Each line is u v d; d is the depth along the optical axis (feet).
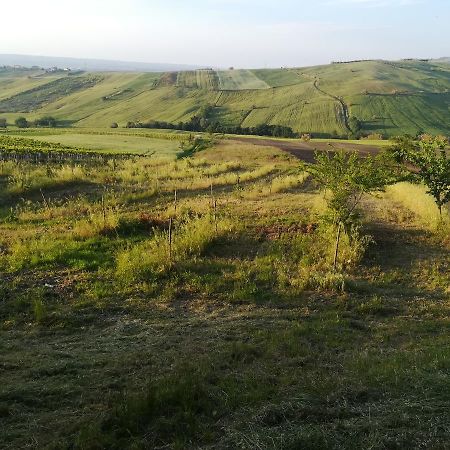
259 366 20.61
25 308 28.37
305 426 14.64
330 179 39.50
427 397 16.25
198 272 35.63
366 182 37.42
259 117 361.92
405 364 19.71
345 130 318.86
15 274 34.19
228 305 29.76
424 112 361.51
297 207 59.21
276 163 116.88
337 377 18.76
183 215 53.06
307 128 329.11
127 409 15.81
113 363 20.84
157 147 163.63
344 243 40.47
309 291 32.30
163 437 14.76
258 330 25.23
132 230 46.65
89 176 77.87
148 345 23.25
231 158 129.39
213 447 13.93
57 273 34.73
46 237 43.86
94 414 16.22
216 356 21.47
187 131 286.05
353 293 32.12
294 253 40.52
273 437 14.02
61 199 63.52
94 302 29.53
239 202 63.26
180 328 25.63
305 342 23.62
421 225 51.19
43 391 17.98
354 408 15.76
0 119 371.76
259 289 32.30
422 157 49.57
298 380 18.69
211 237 42.68
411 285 34.22
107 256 38.78
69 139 187.62
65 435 15.10
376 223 52.31
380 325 26.50
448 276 35.99
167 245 38.86
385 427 14.43
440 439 13.73
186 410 16.08
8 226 48.88
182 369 19.67
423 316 28.30
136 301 29.94
